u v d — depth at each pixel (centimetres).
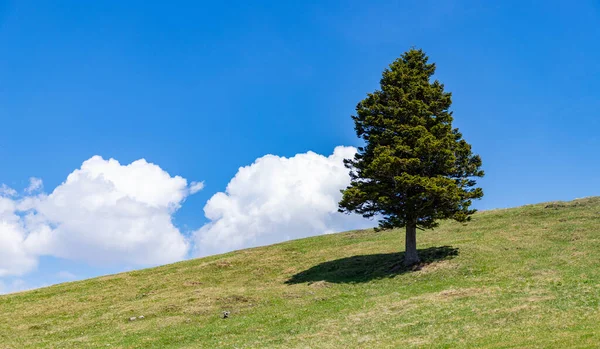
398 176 4378
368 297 3869
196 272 6162
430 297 3481
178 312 4047
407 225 4694
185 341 3181
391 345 2495
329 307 3684
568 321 2462
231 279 5653
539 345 2077
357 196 4550
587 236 4778
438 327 2722
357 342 2659
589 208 6278
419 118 4569
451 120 4797
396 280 4297
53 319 4344
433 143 4328
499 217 6900
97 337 3522
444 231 6638
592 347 1912
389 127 4678
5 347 3475
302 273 5434
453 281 3953
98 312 4459
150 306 4356
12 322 4338
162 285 5622
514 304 2947
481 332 2502
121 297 5159
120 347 3155
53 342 3522
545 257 4200
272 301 4128
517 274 3788
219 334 3259
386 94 4866
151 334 3450
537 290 3209
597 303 2711
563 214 6216
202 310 3994
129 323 3897
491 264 4228
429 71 5081
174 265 6969
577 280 3294
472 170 4703
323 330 3030
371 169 4453
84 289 5800
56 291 5778
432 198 4409
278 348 2725
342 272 5100
